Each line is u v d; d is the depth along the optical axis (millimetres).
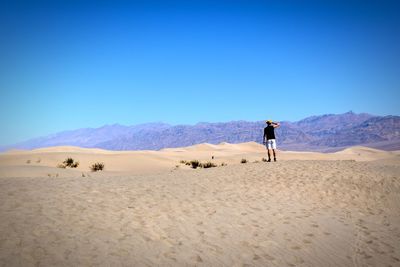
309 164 16766
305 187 12164
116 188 11453
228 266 6305
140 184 12469
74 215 8250
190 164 38062
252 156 66125
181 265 6203
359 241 7770
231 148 129625
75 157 35719
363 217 9594
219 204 9945
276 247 7219
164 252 6645
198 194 11039
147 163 36156
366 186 12352
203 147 128250
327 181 12883
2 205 8578
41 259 5996
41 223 7566
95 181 13164
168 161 40219
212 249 6922
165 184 12578
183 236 7461
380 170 15188
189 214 8906
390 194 11633
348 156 85688
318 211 9875
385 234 8266
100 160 35125
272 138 19031
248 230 8023
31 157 34500
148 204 9562
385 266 6613
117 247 6684
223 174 14859
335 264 6625
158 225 7988
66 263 5926
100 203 9398
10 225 7297
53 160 33438
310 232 8148
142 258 6328
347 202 10891
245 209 9570
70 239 6871
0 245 6359
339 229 8469
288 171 14711
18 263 5793
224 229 7992
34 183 11852
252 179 13367
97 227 7598
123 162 35250
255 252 6926
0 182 11695
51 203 9102
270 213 9336
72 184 12000
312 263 6621
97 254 6332
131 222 8047
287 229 8242
